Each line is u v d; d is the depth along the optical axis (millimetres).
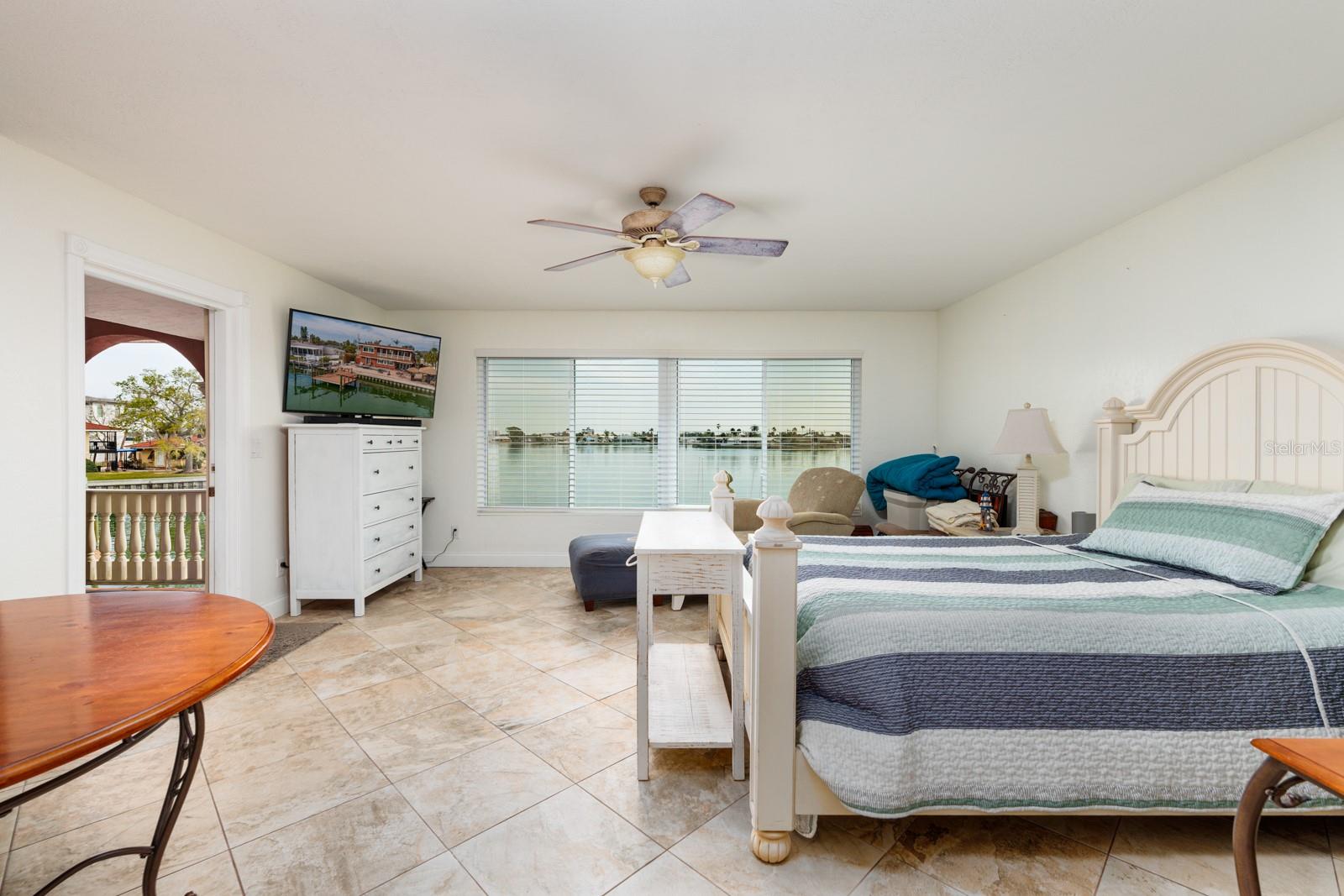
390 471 4012
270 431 3553
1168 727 1396
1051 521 3389
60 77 1741
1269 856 1479
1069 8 1444
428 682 2621
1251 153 2188
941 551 2309
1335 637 1435
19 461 2152
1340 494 1777
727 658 2514
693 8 1442
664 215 2289
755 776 1499
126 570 4246
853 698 1440
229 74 1726
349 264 3639
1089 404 3135
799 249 3311
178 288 2846
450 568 4938
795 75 1718
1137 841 1566
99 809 1716
